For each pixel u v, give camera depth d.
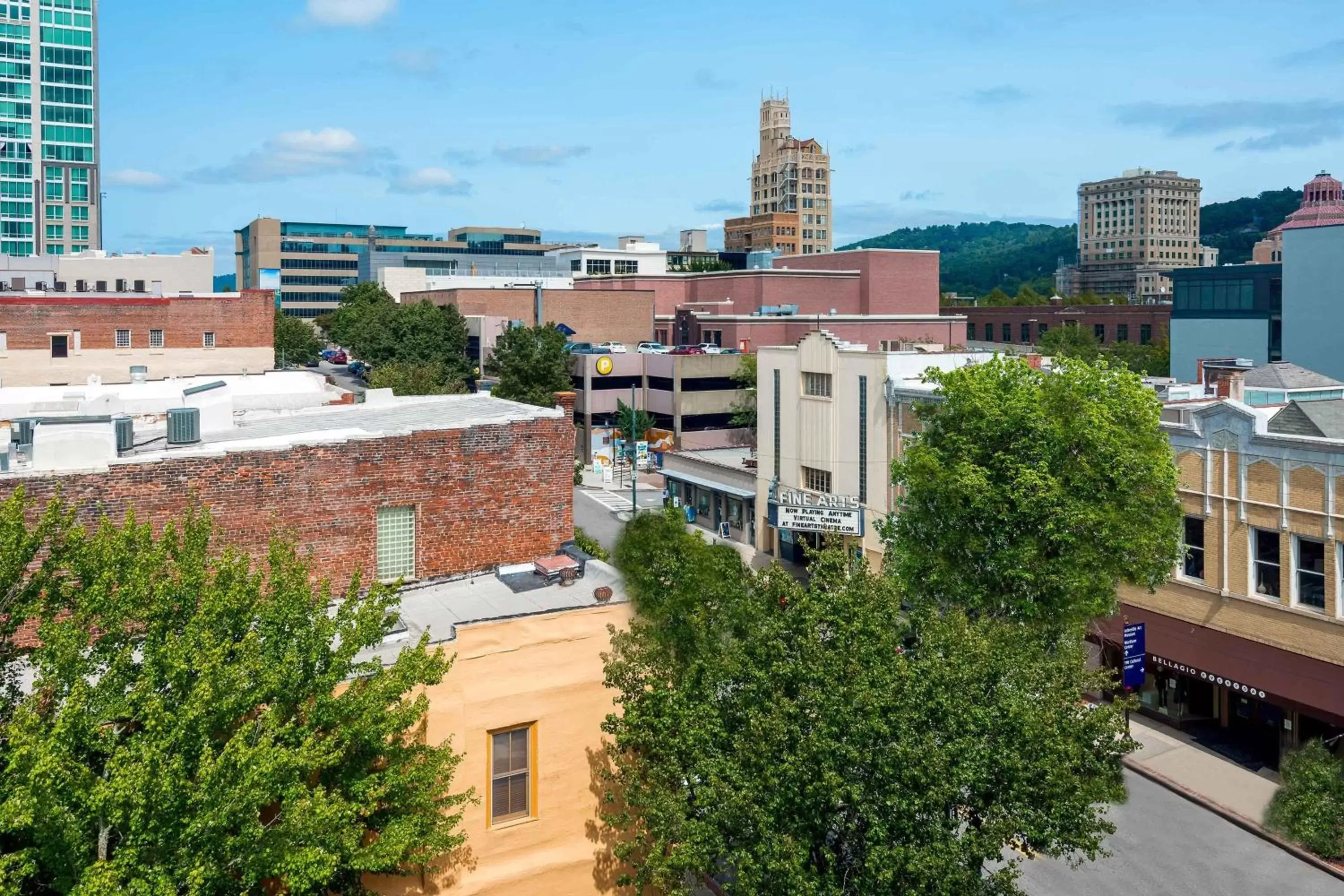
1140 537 30.69
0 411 36.00
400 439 23.84
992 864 28.23
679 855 17.75
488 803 19.81
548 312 132.25
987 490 31.42
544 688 20.30
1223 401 34.22
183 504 21.62
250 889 14.70
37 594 15.43
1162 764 34.50
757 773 18.09
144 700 13.84
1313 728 33.12
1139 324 155.50
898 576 31.80
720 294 143.88
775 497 60.38
